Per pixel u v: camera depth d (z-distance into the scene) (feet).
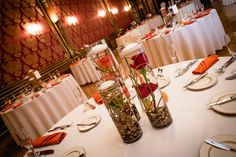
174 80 5.13
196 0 28.99
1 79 17.61
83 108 5.72
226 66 4.49
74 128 4.77
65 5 25.52
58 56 22.97
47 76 21.06
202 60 5.53
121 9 37.47
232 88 3.68
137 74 3.14
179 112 3.72
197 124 3.19
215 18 13.03
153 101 3.30
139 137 3.47
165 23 16.33
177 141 3.04
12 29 19.19
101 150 3.60
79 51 25.45
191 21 12.37
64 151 4.01
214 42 12.96
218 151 2.49
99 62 4.49
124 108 3.32
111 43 32.83
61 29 23.71
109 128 4.18
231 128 2.80
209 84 4.09
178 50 11.89
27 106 10.54
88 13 29.37
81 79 20.34
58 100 11.55
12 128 10.82
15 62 18.79
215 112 3.27
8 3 19.38
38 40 21.24
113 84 3.29
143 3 41.78
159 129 3.48
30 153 4.25
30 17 20.99
